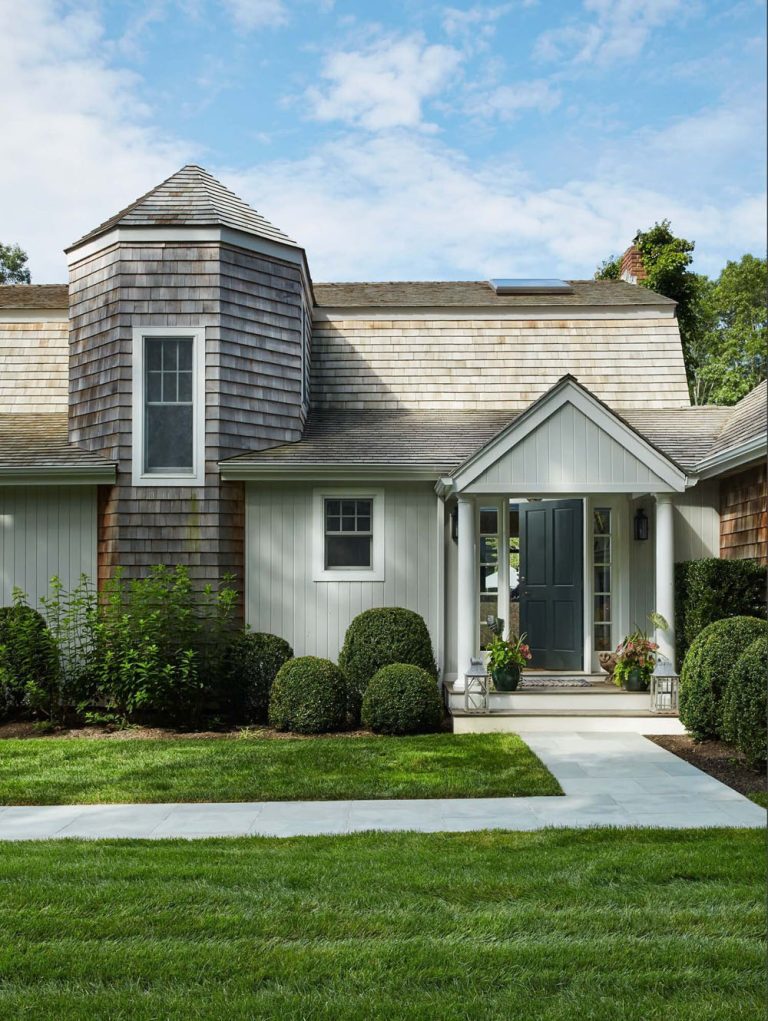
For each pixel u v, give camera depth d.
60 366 14.71
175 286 12.37
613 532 12.70
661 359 15.29
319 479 12.26
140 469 12.16
